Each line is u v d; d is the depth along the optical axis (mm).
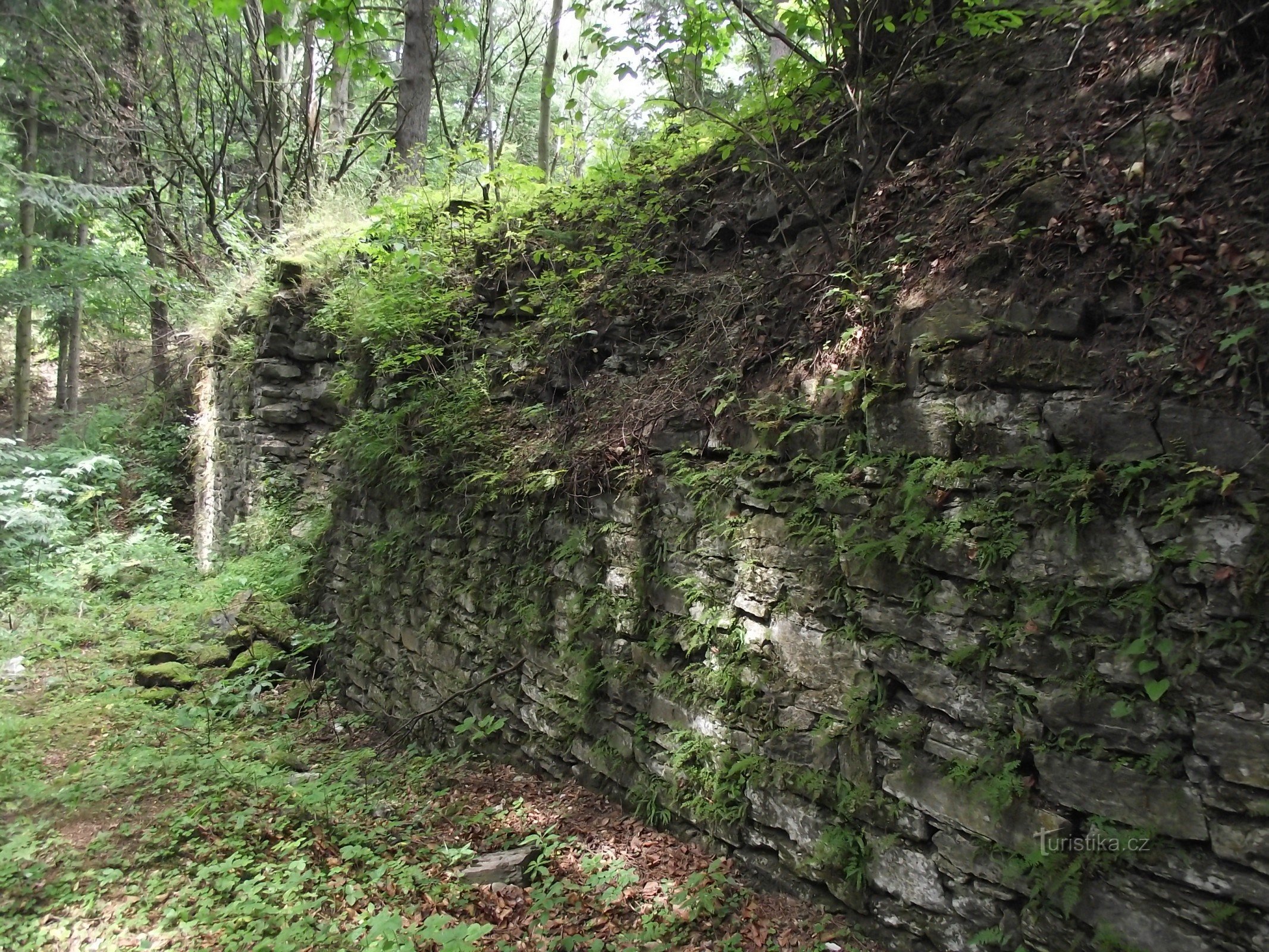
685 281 4848
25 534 10508
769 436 3445
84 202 13648
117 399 16797
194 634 7758
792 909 3166
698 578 3754
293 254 9805
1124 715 2270
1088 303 2574
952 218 3252
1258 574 2068
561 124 7410
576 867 3633
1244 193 2473
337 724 6406
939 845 2738
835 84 4406
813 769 3164
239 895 3438
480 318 6387
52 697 6629
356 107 15820
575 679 4414
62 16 12836
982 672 2637
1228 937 2098
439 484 5773
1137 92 3037
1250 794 2066
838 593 3107
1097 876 2346
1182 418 2270
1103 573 2367
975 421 2715
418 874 3502
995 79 3746
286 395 9359
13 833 4109
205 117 14297
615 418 4520
